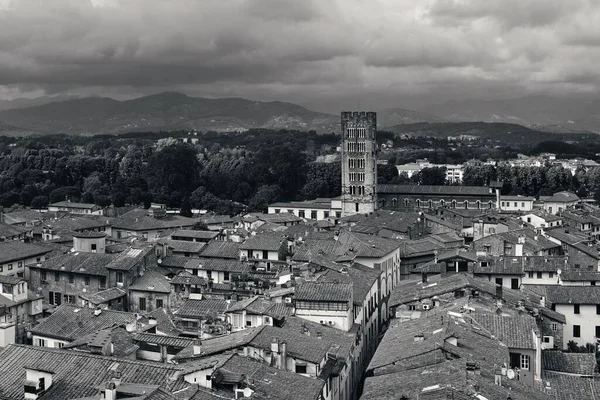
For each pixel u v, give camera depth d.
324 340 120.06
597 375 119.25
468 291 146.62
